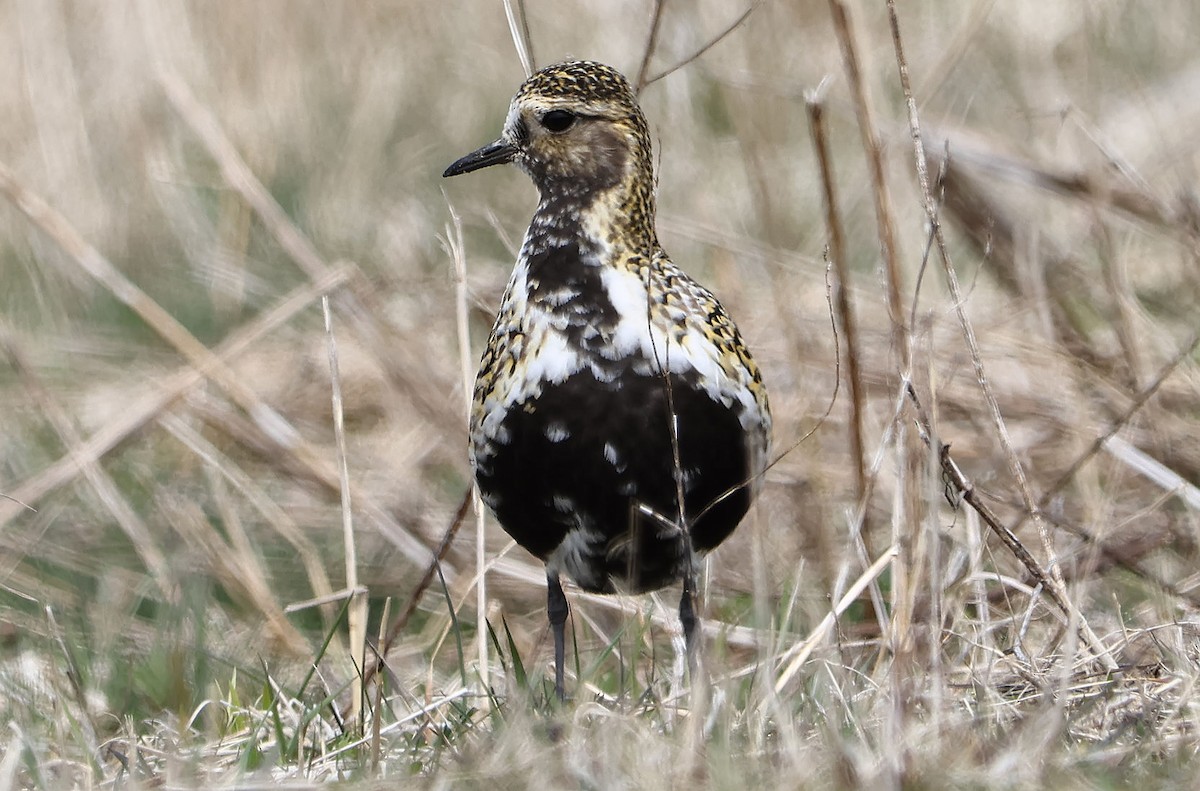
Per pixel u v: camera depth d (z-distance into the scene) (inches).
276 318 477.1
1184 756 278.5
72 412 510.3
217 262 568.7
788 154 589.6
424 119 655.1
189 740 328.2
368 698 339.0
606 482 312.7
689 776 271.1
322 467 453.1
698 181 564.4
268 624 409.1
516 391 314.5
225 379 455.8
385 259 581.0
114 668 373.4
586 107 322.0
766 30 595.8
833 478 430.9
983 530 380.5
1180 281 499.5
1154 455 417.7
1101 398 432.8
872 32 641.6
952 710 294.7
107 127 620.7
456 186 625.3
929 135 502.9
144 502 473.4
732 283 497.0
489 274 553.6
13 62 619.8
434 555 395.5
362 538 460.1
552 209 323.6
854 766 266.2
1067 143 534.0
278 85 652.1
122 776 301.0
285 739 317.7
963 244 542.9
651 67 581.9
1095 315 487.8
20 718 325.1
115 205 604.1
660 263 320.2
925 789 263.4
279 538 463.5
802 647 315.3
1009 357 452.1
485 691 335.3
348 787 280.2
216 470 462.3
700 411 311.0
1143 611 364.8
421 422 490.6
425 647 394.6
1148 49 631.2
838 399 453.4
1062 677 292.0
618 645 354.3
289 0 666.2
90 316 576.4
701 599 340.5
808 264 481.7
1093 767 273.0
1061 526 384.5
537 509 320.5
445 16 677.9
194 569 425.1
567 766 275.4
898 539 320.8
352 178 621.9
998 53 619.2
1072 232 521.3
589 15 630.5
